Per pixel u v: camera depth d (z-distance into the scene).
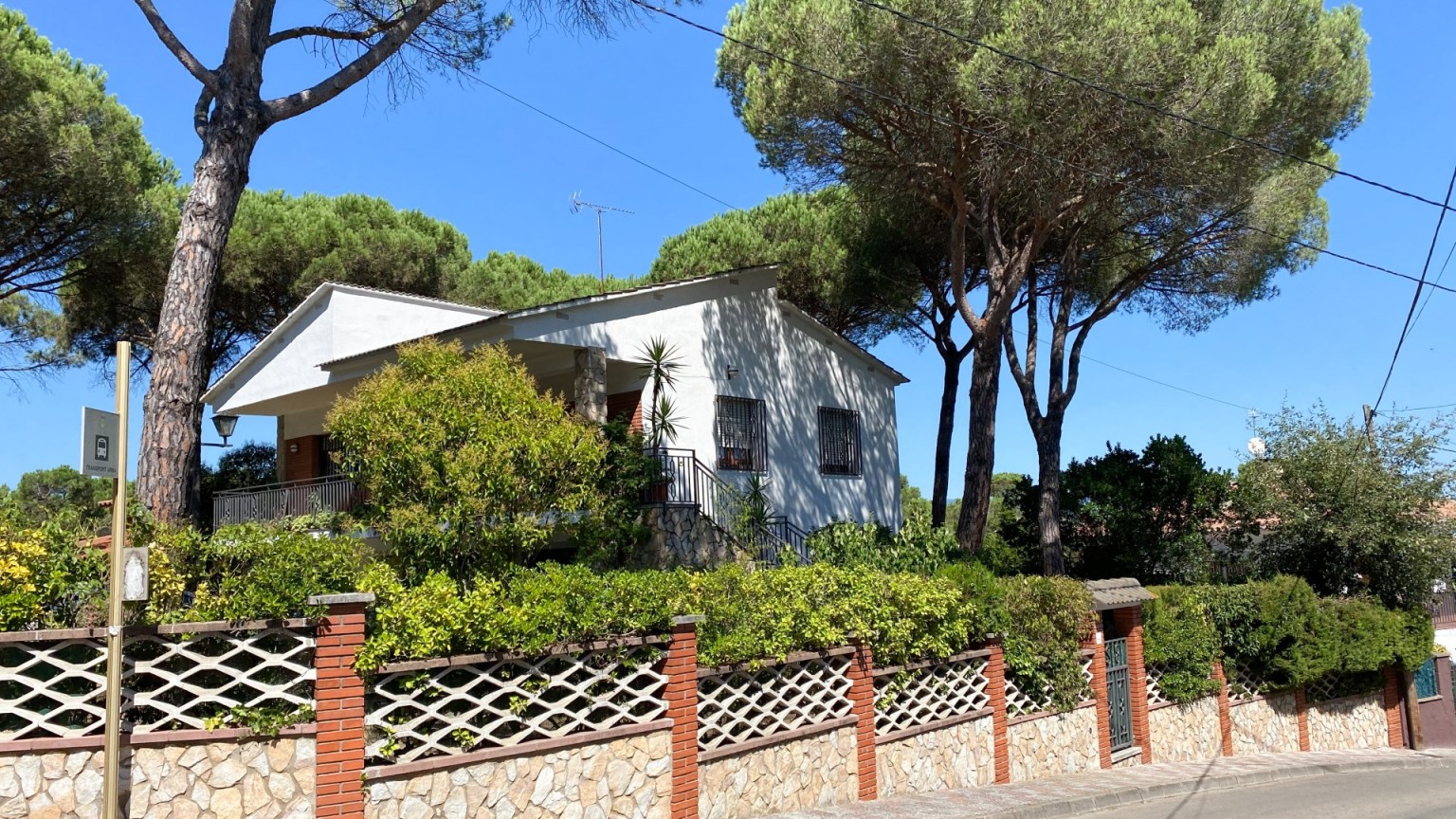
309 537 8.09
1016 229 18.17
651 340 17.67
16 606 6.67
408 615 7.66
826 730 11.16
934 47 14.99
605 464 13.91
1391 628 20.73
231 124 11.36
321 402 22.41
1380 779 16.02
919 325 25.33
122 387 6.59
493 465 10.66
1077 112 14.62
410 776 7.59
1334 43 17.89
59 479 26.81
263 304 26.69
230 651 7.22
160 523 7.76
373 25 13.27
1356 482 20.75
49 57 19.38
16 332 24.59
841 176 18.44
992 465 18.89
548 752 8.43
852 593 11.84
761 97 16.67
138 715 7.11
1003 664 14.11
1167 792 13.87
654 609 9.21
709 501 17.55
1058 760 14.84
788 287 25.22
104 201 19.56
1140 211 18.34
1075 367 20.83
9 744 6.64
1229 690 19.03
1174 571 22.19
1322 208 21.16
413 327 21.09
